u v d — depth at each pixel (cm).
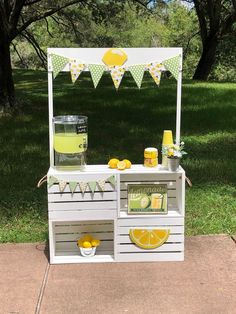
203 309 205
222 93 878
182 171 247
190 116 662
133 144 506
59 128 245
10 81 694
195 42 2427
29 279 231
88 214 246
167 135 253
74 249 264
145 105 747
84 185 243
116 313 202
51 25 2002
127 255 249
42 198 338
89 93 881
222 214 310
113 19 1581
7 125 602
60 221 249
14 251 262
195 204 328
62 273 237
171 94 858
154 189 248
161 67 244
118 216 246
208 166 417
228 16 1477
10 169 410
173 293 217
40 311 204
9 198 337
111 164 254
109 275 235
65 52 242
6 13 715
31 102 772
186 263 247
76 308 206
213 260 250
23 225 295
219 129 588
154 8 1533
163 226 248
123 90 918
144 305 208
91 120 634
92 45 2011
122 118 648
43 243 273
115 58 242
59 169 251
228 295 215
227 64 2016
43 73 1348
